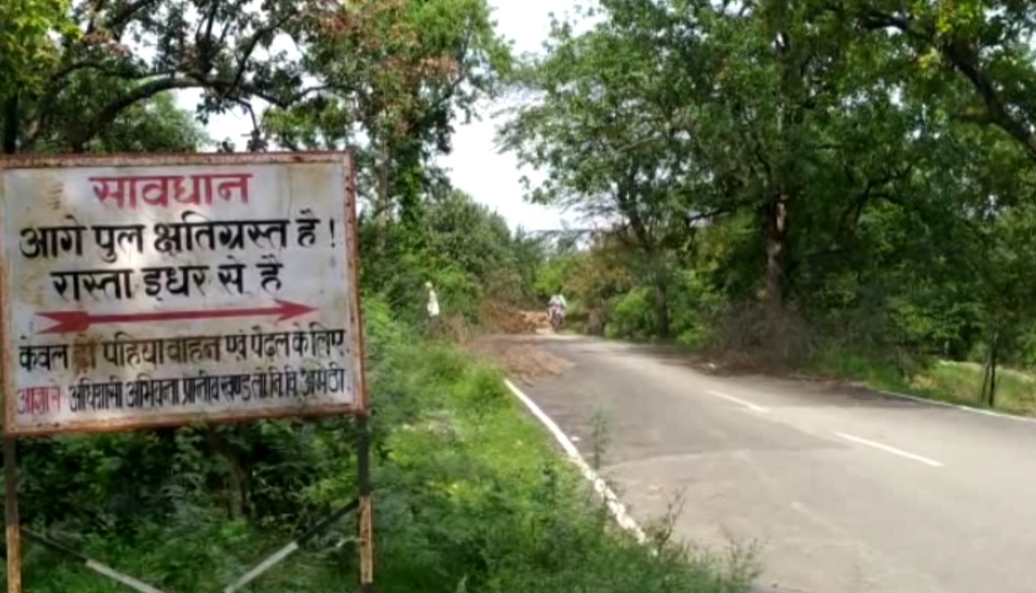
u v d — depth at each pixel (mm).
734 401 21328
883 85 30812
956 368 36562
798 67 32844
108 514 7934
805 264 36500
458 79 32594
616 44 34594
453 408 16047
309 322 6391
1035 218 33875
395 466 8680
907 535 9844
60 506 7977
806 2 25312
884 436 16219
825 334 32188
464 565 7605
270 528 8016
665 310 51125
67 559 7367
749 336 31516
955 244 33594
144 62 20625
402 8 22906
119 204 6223
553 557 7555
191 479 7879
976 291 34406
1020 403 32719
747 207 36406
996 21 23938
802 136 32625
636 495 11719
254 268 6352
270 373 6348
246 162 6355
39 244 6129
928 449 14859
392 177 31531
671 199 36781
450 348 21125
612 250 49625
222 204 6332
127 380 6199
